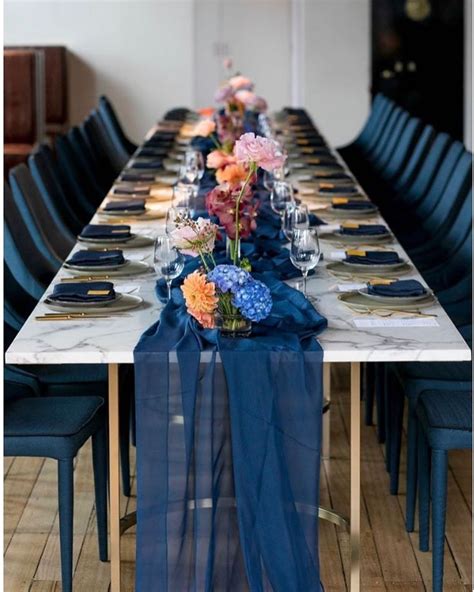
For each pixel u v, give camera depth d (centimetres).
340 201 559
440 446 356
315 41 1320
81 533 419
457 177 558
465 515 434
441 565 361
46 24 1351
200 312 329
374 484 462
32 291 465
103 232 477
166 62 1367
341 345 326
